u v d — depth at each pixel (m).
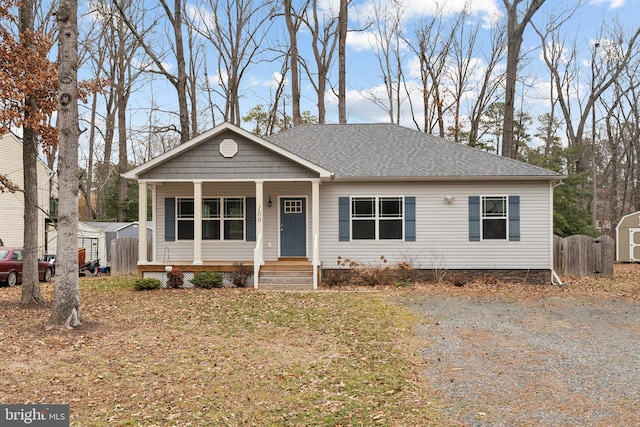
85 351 8.45
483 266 17.66
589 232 26.98
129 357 8.16
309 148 20.05
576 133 38.03
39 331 9.77
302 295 14.78
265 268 16.78
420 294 15.07
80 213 45.78
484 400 6.39
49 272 20.73
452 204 17.70
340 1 28.56
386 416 5.88
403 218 17.75
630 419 5.77
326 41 32.19
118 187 33.72
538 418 5.82
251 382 7.05
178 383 6.98
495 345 9.11
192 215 18.38
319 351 8.67
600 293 15.40
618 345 9.12
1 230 26.16
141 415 5.88
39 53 13.36
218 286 16.41
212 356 8.30
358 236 17.88
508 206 17.61
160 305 13.06
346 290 15.89
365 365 7.85
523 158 39.81
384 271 17.19
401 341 9.38
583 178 27.83
